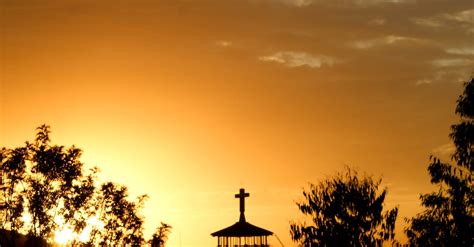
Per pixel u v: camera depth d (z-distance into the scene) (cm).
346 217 5250
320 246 5181
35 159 6206
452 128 5919
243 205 8606
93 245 6450
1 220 6003
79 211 6303
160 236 6788
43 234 6059
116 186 6644
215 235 8444
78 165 6366
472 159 5800
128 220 6612
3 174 6119
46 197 6162
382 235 5203
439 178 5894
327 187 5391
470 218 5756
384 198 5284
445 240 5744
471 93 5878
